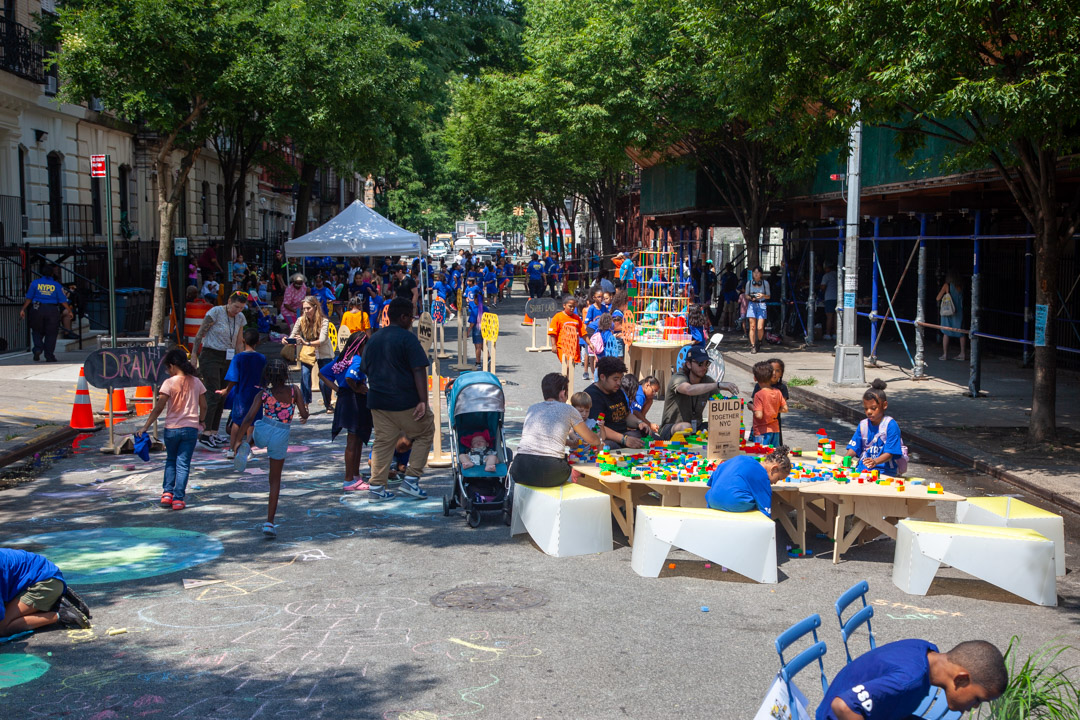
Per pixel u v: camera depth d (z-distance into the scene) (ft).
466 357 65.41
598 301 58.49
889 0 33.42
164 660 18.26
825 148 43.32
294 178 110.01
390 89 75.05
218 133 77.97
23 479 33.99
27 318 63.10
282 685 17.12
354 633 19.63
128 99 56.13
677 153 88.84
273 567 24.16
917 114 37.06
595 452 28.63
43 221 80.07
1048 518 24.18
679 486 25.68
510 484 27.84
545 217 287.89
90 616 20.20
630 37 71.20
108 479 34.06
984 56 38.50
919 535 22.48
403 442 32.30
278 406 26.81
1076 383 56.08
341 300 110.32
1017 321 67.82
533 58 97.04
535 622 20.29
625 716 15.94
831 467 27.84
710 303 103.76
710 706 16.33
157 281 59.00
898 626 20.35
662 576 23.61
